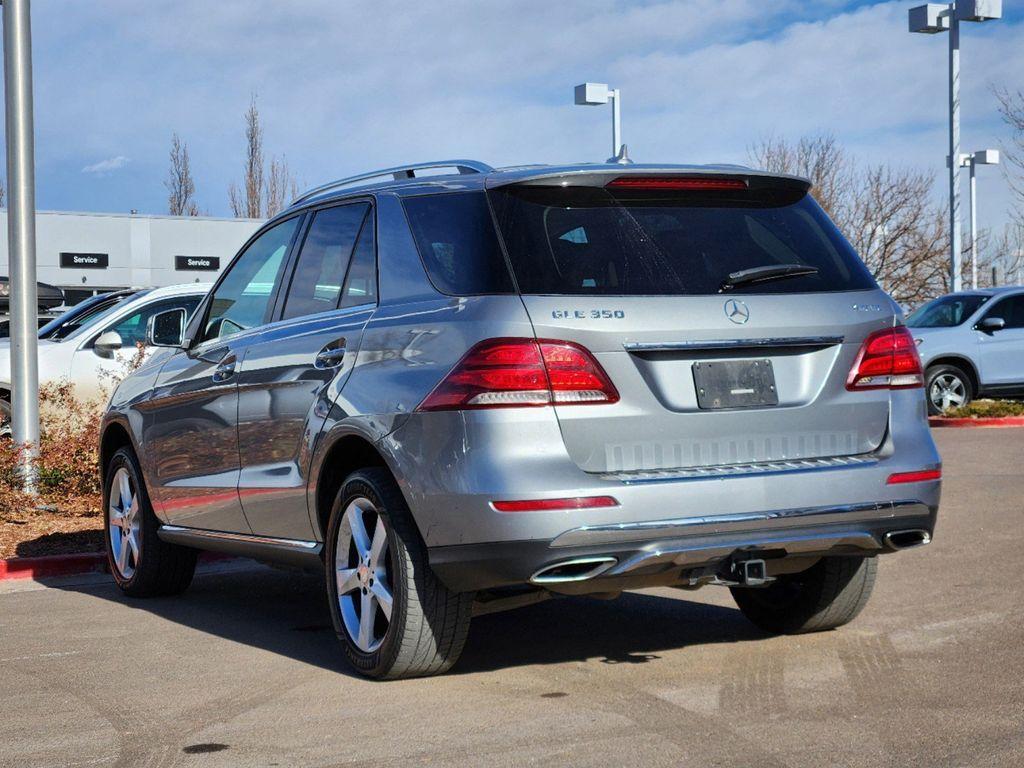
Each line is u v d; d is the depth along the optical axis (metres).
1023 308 19.39
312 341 5.66
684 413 4.77
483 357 4.66
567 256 4.84
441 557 4.78
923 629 5.84
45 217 45.34
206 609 7.18
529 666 5.42
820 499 4.88
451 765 4.08
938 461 5.16
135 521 7.59
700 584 4.98
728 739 4.26
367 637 5.23
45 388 11.39
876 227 28.23
